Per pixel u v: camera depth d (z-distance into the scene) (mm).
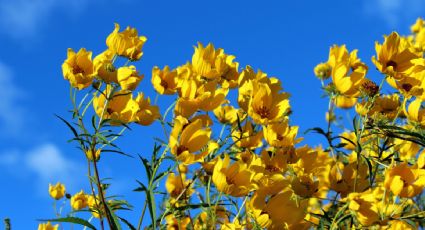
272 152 1021
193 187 940
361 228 837
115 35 959
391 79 1003
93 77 904
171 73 951
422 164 832
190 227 1059
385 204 930
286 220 846
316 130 1008
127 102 940
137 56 964
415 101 978
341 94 1044
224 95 929
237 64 1053
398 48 1000
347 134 1220
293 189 938
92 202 1090
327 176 1073
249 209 862
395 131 955
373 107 1046
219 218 1021
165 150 852
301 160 1034
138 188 836
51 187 1241
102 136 853
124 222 852
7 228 1019
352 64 1088
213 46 1020
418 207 1138
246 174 829
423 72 985
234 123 1031
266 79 982
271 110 947
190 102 906
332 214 1009
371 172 975
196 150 854
